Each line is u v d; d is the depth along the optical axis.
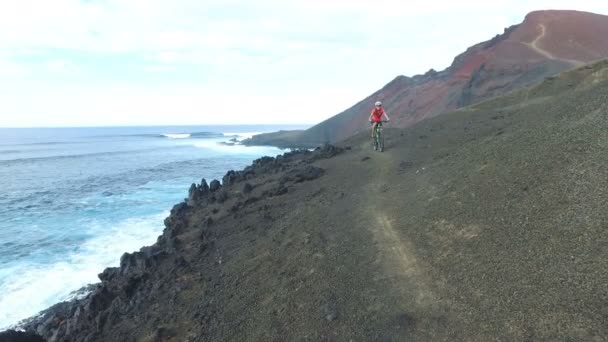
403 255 7.84
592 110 9.33
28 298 13.09
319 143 74.75
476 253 6.79
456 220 8.08
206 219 15.34
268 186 18.45
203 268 10.57
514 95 26.36
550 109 12.98
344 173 16.88
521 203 7.30
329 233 9.90
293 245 9.84
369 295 6.88
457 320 5.64
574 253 5.57
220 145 96.62
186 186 34.62
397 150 19.33
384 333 5.92
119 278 12.07
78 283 14.20
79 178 41.78
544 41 46.81
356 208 11.27
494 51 48.84
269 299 7.78
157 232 20.06
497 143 10.91
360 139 28.66
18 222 23.36
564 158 7.76
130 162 57.56
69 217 24.25
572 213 6.27
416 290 6.62
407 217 9.43
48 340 9.95
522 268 5.88
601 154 7.15
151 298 9.65
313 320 6.66
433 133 22.02
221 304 8.26
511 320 5.17
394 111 60.84
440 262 7.11
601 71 16.20
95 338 8.75
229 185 22.80
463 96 44.41
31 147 97.81
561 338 4.59
